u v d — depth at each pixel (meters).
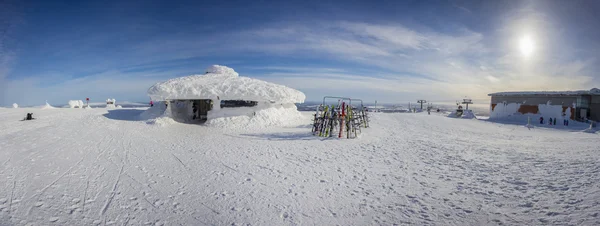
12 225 3.94
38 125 14.32
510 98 26.45
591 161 7.49
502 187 5.67
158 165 7.30
